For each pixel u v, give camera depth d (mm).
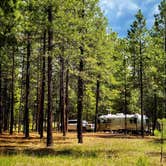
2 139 29922
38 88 46062
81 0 28859
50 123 26078
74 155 20609
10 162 16062
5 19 19203
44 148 24547
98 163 17438
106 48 35375
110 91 51531
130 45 45938
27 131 32812
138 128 58094
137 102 61188
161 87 40344
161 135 16156
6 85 44656
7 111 50969
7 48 21719
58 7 25391
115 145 28828
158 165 17938
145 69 45875
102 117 61375
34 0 24797
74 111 69188
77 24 27094
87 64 29875
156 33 43625
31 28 25141
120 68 49594
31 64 37406
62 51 27781
